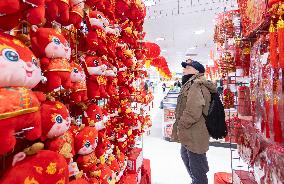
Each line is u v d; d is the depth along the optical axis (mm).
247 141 2404
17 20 811
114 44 1935
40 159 796
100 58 1626
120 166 2314
